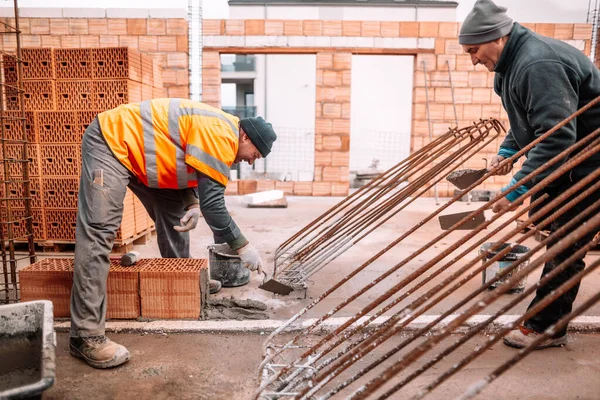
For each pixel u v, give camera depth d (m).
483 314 2.49
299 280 2.88
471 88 7.51
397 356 2.09
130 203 3.94
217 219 2.10
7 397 1.32
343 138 7.65
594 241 1.09
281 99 15.52
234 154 2.12
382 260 3.74
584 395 1.80
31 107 3.79
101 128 2.10
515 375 1.93
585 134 1.99
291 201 7.23
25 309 1.85
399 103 15.37
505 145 2.48
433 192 7.71
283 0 13.95
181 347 2.20
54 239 3.90
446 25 7.40
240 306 2.63
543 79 1.84
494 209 1.99
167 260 2.66
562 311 2.11
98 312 2.07
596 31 7.53
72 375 1.94
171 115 2.12
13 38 6.99
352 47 7.46
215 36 7.39
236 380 1.91
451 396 1.78
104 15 7.03
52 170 3.82
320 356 1.59
